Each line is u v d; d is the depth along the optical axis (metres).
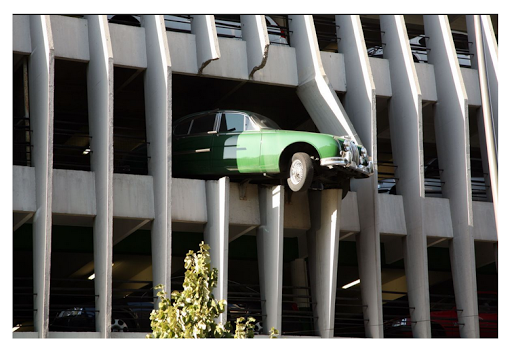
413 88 19.47
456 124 19.94
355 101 19.27
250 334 11.56
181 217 16.88
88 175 16.50
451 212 19.81
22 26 16.83
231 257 21.03
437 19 20.83
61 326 15.74
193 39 18.28
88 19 17.45
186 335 10.80
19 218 16.14
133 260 22.19
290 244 20.48
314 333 17.75
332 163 15.70
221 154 16.83
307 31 18.95
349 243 21.81
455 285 19.47
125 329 16.17
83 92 20.97
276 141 16.31
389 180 19.98
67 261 21.72
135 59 17.62
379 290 17.98
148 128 17.45
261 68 18.53
